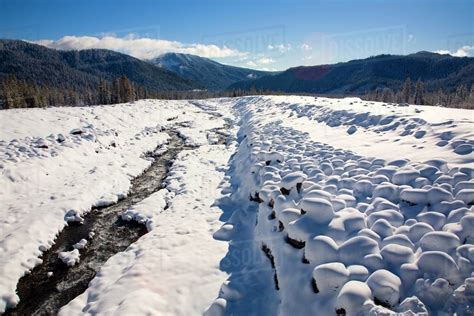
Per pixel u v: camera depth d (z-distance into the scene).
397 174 6.16
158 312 5.11
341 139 10.48
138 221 9.38
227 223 8.34
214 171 13.52
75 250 7.86
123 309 5.02
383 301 3.58
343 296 3.65
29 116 18.66
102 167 13.66
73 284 6.73
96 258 7.70
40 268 7.26
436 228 4.61
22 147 13.42
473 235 4.14
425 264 3.82
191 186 11.62
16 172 11.11
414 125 9.57
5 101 53.00
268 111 21.75
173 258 6.83
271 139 12.49
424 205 5.20
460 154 6.59
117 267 6.98
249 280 5.86
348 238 4.81
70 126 18.92
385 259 4.14
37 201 10.00
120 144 18.20
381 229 4.77
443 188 5.36
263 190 7.65
